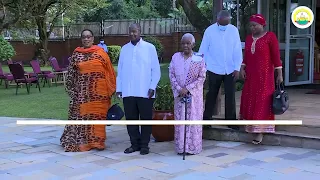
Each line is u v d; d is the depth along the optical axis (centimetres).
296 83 851
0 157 507
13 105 927
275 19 838
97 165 465
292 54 843
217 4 586
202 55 493
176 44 2239
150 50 498
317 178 399
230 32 510
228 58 513
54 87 1275
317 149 491
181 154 495
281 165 441
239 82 853
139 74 494
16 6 1612
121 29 2384
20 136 627
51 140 597
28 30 2030
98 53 527
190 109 487
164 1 2816
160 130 559
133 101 503
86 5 2048
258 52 496
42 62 2183
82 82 530
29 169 455
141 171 438
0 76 1238
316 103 650
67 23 2427
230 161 462
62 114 805
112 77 539
